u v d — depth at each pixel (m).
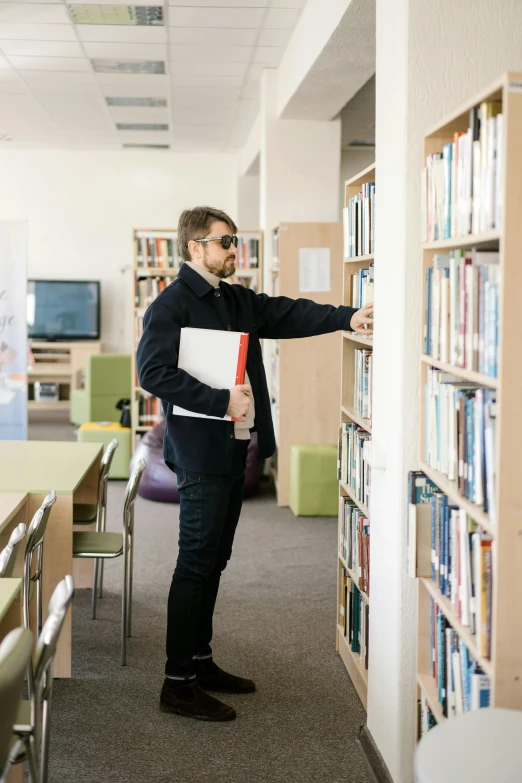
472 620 2.03
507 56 2.47
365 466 3.31
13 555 2.78
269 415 3.26
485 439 1.91
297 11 5.84
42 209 12.25
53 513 3.51
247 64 7.24
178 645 3.16
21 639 1.75
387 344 2.71
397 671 2.61
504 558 1.83
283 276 6.60
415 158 2.47
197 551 3.10
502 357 1.78
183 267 3.14
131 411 7.95
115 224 12.33
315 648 3.89
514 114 1.73
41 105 8.95
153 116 9.50
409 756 2.62
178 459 3.06
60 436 9.98
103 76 7.68
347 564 3.61
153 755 2.89
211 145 11.48
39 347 11.99
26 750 2.03
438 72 2.46
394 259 2.61
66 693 3.38
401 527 2.56
